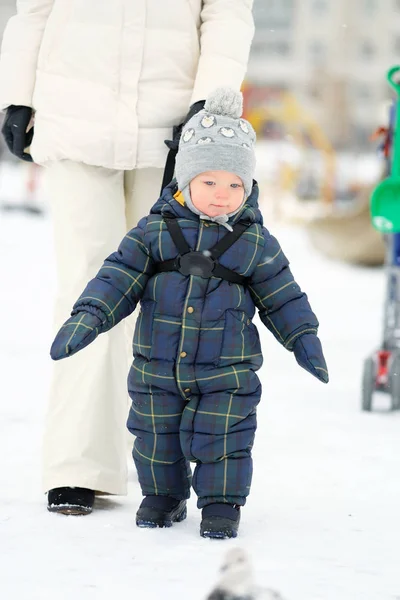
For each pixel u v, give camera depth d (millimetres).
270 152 70688
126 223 9633
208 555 7441
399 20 146750
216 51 9164
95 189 9156
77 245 9102
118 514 8609
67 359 8969
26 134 9664
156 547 7633
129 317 10039
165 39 9242
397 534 8180
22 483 9602
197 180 8188
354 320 22875
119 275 8141
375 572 7172
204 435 8008
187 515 8664
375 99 144375
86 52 9180
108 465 8805
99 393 8867
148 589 6676
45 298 25422
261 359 8289
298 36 144750
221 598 5480
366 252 35094
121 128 9102
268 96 65250
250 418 8180
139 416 8242
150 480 8273
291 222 56625
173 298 8055
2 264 32312
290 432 12258
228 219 8266
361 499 9273
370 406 13672
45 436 8891
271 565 7262
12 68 9359
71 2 9227
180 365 8016
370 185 41125
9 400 14156
